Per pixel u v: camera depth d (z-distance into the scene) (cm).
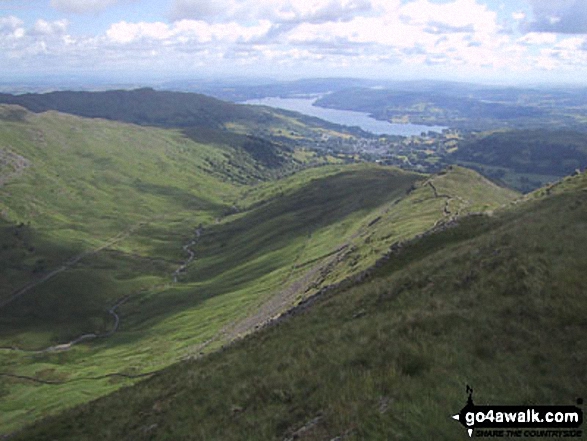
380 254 9231
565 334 1691
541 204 4828
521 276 2216
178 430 2025
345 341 2183
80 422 3003
